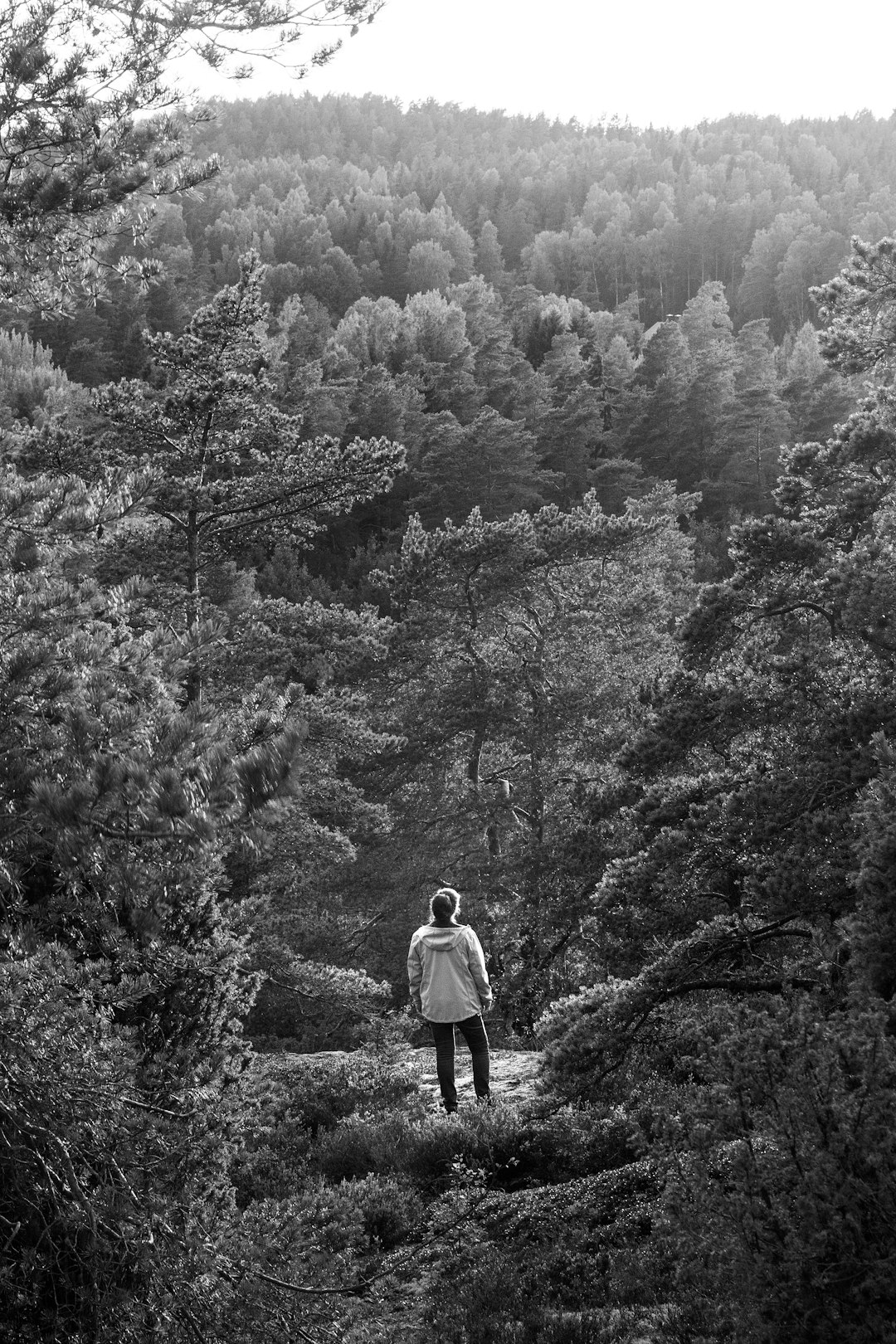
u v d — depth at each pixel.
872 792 6.91
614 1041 9.20
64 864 3.73
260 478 19.89
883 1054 4.46
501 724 27.62
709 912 10.49
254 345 20.22
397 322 155.88
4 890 4.25
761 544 13.00
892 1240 3.97
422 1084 12.44
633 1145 7.72
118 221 6.04
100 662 4.57
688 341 153.75
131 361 125.38
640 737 12.40
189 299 147.62
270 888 13.61
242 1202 7.63
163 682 4.77
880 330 15.52
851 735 9.79
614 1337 5.17
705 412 108.56
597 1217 7.04
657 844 10.44
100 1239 4.21
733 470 100.56
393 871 26.67
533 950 22.30
